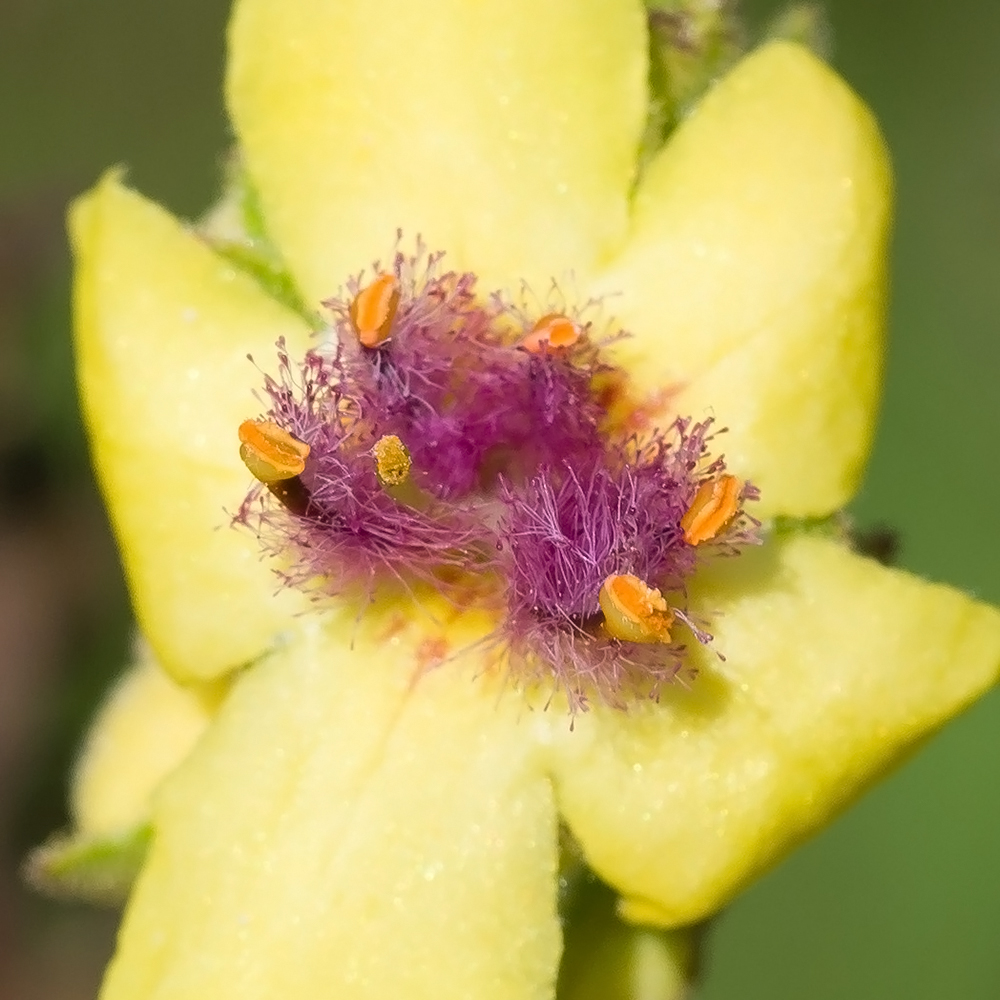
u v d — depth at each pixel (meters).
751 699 0.11
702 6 0.11
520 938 0.11
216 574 0.11
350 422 0.11
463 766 0.11
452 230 0.11
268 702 0.11
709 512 0.10
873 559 0.11
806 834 0.11
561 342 0.11
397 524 0.11
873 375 0.11
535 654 0.11
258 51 0.11
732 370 0.11
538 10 0.11
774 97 0.11
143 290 0.11
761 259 0.11
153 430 0.11
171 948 0.11
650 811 0.11
